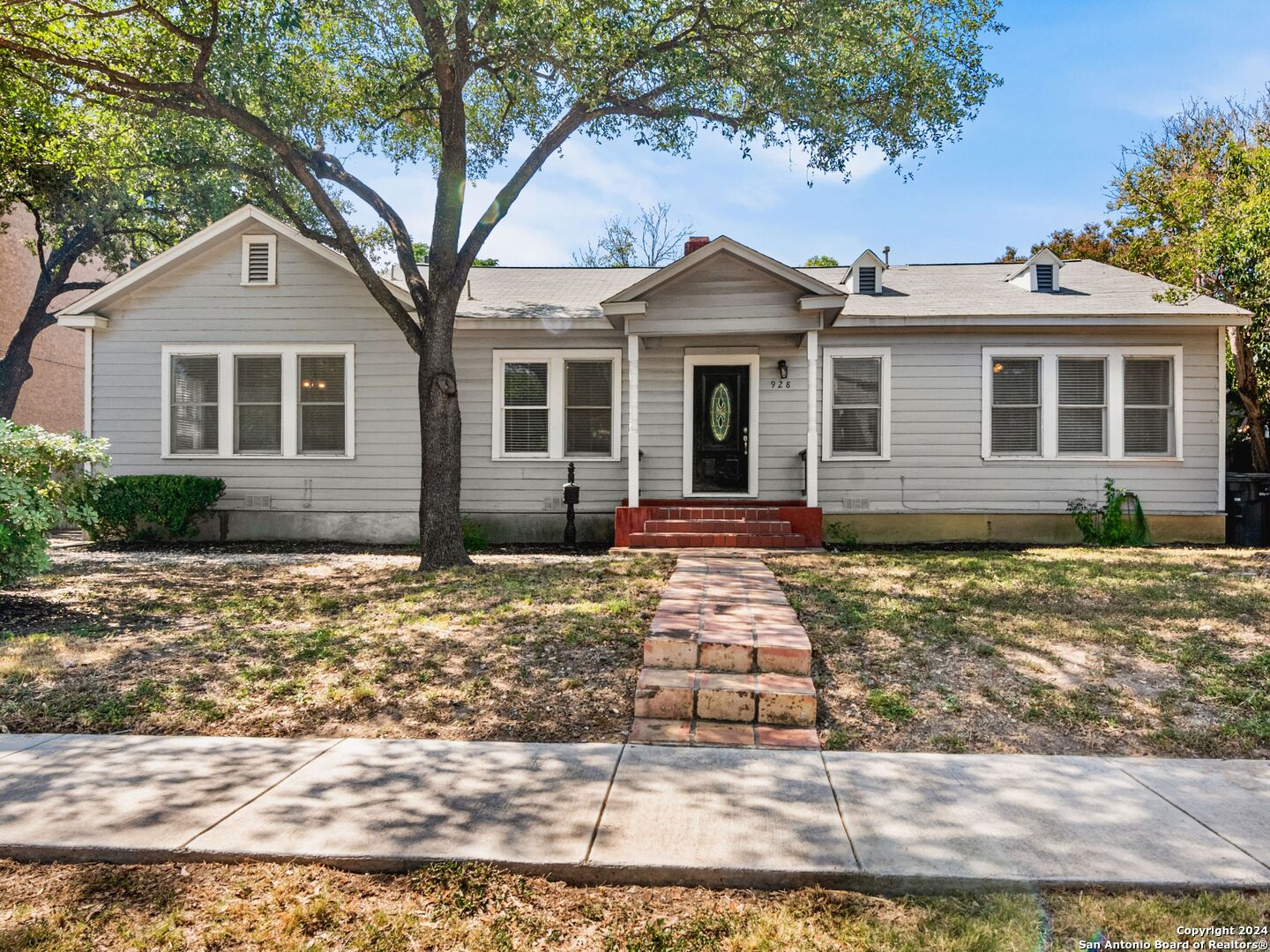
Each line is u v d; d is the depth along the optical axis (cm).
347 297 1377
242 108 1131
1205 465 1310
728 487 1370
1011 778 424
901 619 688
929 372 1338
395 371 1377
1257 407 1504
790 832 360
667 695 518
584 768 438
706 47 1134
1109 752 468
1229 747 470
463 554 1066
